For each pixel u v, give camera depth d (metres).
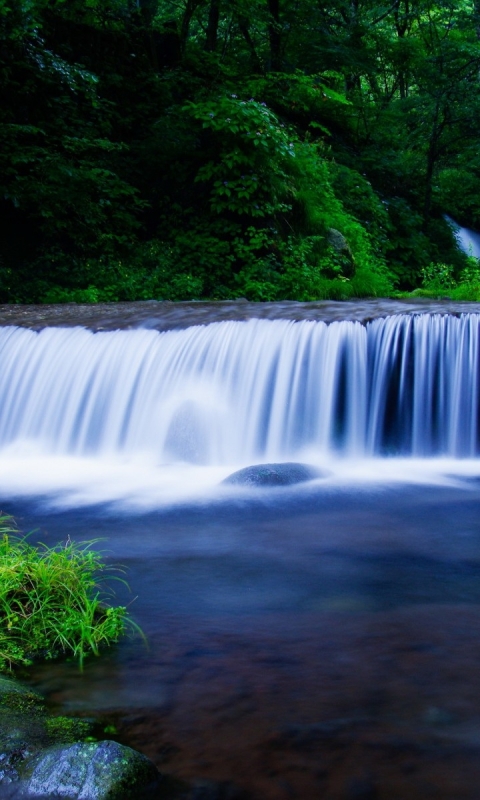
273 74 20.34
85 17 18.00
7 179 14.79
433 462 7.79
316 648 3.36
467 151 23.86
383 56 25.27
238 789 2.39
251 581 4.26
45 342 9.19
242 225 15.42
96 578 4.26
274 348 8.38
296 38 24.42
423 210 24.62
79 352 8.91
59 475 7.20
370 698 2.91
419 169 25.53
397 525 5.41
